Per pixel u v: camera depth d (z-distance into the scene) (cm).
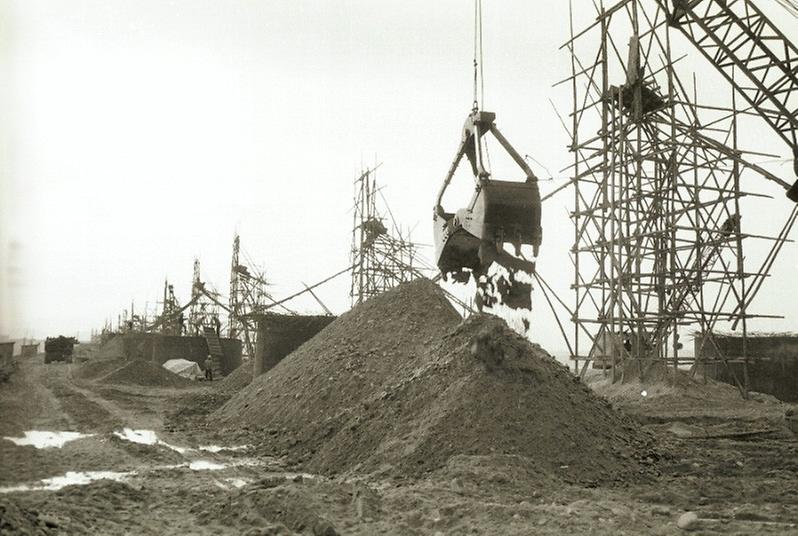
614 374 2397
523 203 1212
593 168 2417
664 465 1142
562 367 1382
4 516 589
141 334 5622
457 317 1928
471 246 1401
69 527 679
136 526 761
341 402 1572
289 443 1413
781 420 1744
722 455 1255
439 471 1003
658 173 2566
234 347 5703
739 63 2142
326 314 3659
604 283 2392
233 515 792
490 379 1190
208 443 1538
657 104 2434
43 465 1170
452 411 1138
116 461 1246
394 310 1961
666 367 2370
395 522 771
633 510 847
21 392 2545
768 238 2331
